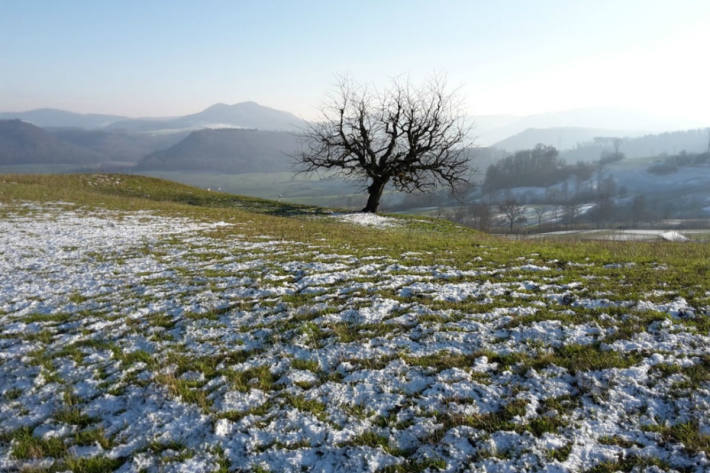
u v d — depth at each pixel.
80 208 28.28
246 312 9.99
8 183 37.28
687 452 4.96
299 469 5.16
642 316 8.57
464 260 14.46
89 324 9.66
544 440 5.34
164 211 29.31
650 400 5.96
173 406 6.48
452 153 36.81
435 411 6.08
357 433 5.75
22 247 17.41
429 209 117.56
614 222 106.25
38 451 5.58
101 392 6.98
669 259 13.42
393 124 36.47
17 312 10.51
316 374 7.25
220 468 5.21
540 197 149.75
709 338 7.48
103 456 5.49
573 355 7.27
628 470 4.81
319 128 37.22
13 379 7.46
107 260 15.41
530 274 12.23
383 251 16.41
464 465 5.05
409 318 9.25
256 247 17.47
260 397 6.66
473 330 8.52
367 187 40.50
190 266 14.41
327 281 12.16
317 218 34.12
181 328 9.28
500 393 6.41
